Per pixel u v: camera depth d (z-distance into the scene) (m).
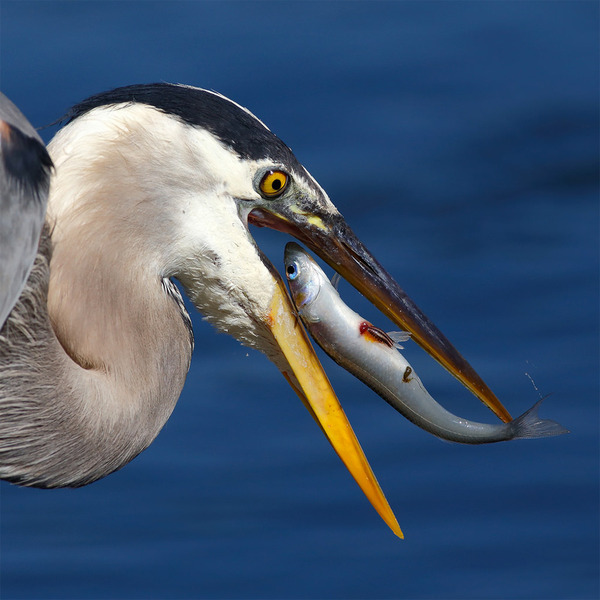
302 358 9.30
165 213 8.59
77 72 23.77
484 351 19.17
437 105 25.00
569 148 24.25
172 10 26.55
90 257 8.30
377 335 9.45
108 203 8.34
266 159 8.91
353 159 23.38
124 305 8.43
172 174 8.57
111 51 24.66
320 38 26.17
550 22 27.45
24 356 7.86
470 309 20.14
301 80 24.94
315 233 9.45
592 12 27.77
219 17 26.42
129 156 8.44
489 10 27.80
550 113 24.94
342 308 9.41
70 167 8.32
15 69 23.73
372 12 27.45
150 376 8.55
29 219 7.73
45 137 21.58
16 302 7.80
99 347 8.36
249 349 19.36
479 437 9.44
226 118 8.82
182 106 8.69
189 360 8.91
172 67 24.53
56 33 25.14
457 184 23.22
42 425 8.01
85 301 8.31
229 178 8.80
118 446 8.45
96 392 8.23
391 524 9.41
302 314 9.35
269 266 9.12
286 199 9.20
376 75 25.47
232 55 25.22
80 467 8.30
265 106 24.23
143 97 8.65
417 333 9.77
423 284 20.77
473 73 25.84
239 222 8.91
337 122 24.17
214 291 9.02
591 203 23.06
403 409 9.57
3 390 7.89
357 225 22.19
